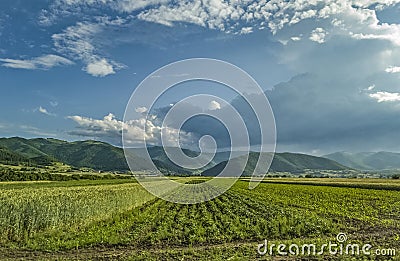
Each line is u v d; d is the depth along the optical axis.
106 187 55.78
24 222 24.55
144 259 17.22
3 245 21.38
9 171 116.06
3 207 23.97
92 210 31.55
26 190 46.16
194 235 23.06
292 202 47.53
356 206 42.97
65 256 18.58
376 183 103.38
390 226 27.80
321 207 40.56
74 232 25.16
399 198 55.38
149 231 25.66
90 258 17.89
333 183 106.62
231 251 18.59
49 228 25.83
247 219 29.84
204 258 17.06
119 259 17.53
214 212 36.75
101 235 23.30
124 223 29.03
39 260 17.55
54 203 28.55
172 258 17.38
